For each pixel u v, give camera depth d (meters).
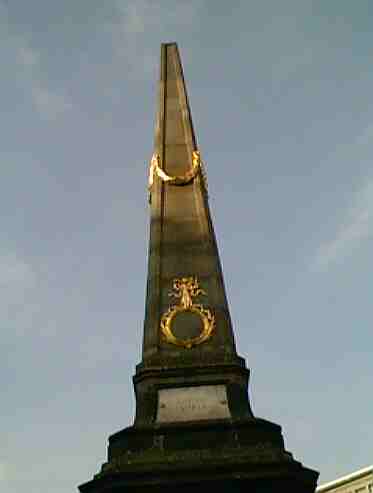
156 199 30.72
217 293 27.31
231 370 24.81
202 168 32.03
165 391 24.38
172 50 37.62
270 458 21.39
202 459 21.53
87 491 21.66
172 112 34.47
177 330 26.23
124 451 22.42
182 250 28.84
